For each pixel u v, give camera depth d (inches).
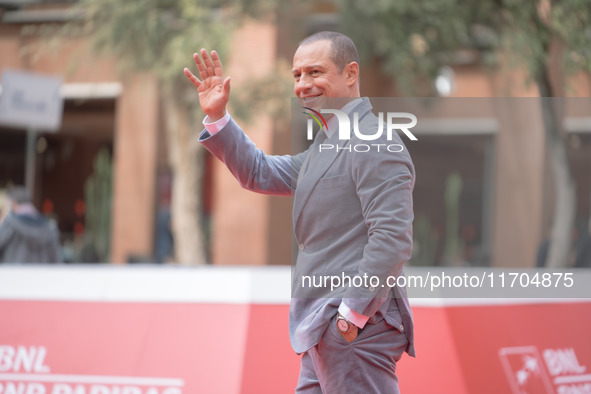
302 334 173.6
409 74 780.6
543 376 277.3
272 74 788.0
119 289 274.7
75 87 1071.0
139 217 1053.8
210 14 751.1
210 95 189.9
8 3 1059.3
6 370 267.1
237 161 191.2
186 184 802.2
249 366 259.9
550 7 672.4
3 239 508.7
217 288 271.9
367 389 171.6
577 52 663.8
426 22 726.5
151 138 1048.8
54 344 269.3
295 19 816.9
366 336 171.2
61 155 1228.5
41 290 276.8
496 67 812.6
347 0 739.4
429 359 262.2
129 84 1007.6
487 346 269.7
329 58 179.3
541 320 284.0
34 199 1232.2
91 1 757.9
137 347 266.7
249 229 988.6
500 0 701.9
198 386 258.7
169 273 275.4
